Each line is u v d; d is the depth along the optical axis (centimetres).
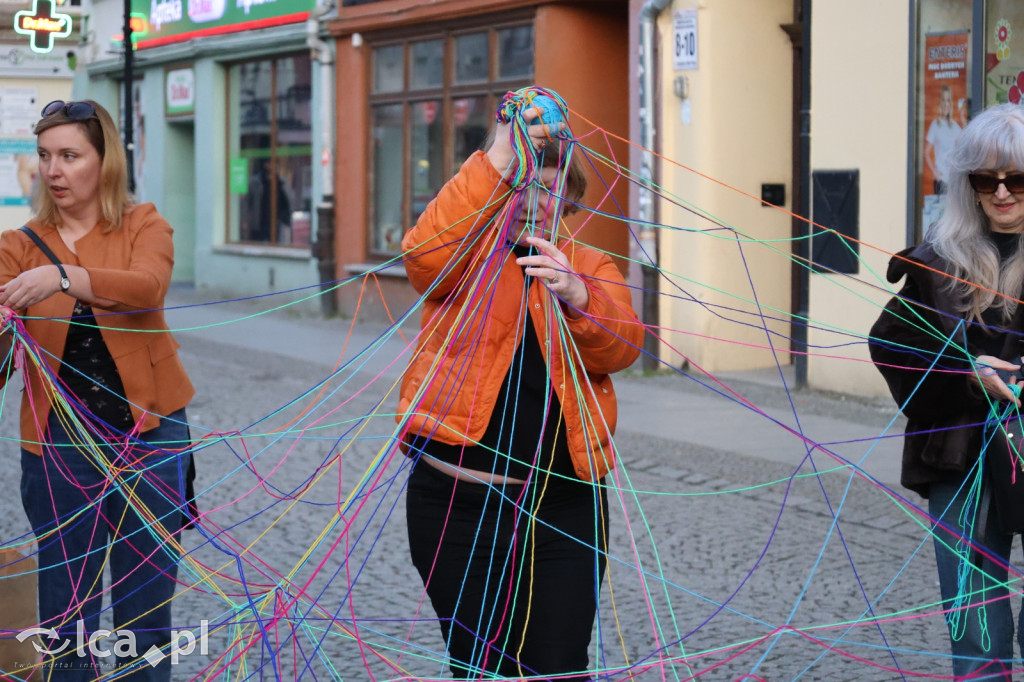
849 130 966
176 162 2070
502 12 1314
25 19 1159
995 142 299
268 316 1677
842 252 976
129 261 353
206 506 669
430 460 303
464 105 1397
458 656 312
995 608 316
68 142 346
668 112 1144
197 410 974
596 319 288
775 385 1041
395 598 513
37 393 351
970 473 314
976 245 308
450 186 296
